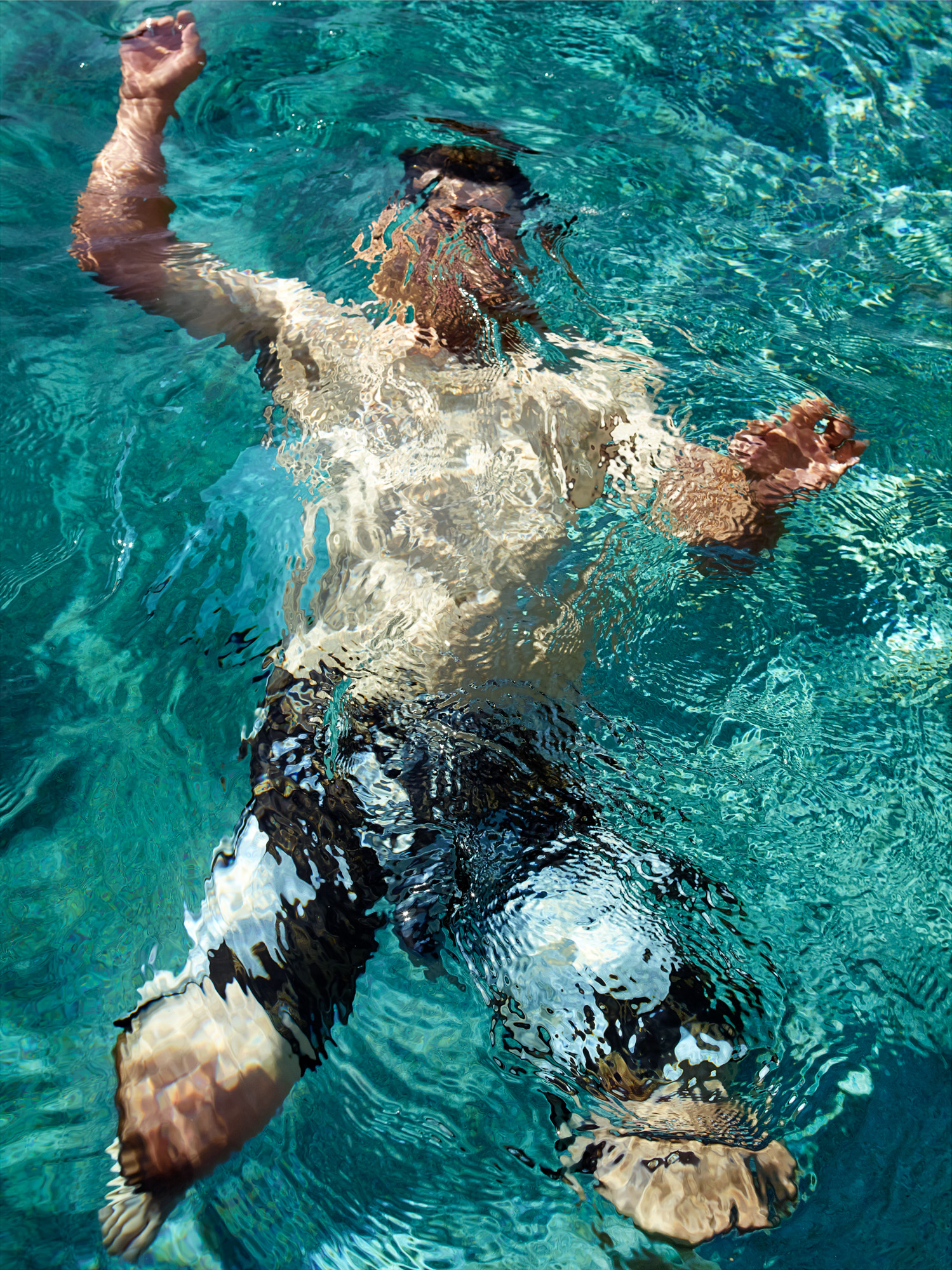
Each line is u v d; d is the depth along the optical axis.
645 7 4.21
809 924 1.51
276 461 2.14
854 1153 1.31
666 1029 1.36
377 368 2.13
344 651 1.76
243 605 1.94
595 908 1.46
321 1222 1.26
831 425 2.22
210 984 1.37
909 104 3.71
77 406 2.34
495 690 1.71
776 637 1.88
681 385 2.34
